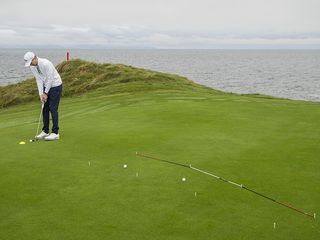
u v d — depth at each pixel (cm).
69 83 3102
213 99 1769
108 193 677
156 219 580
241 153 899
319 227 556
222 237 529
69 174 775
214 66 13738
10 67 10900
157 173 775
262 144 974
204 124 1202
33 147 984
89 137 1070
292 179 739
